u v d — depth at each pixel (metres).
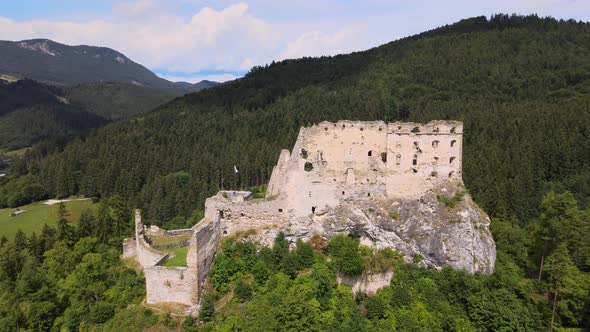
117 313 54.25
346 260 58.03
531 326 55.16
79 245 75.62
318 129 67.25
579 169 103.38
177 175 129.62
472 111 136.38
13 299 66.00
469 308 55.41
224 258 57.00
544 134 114.50
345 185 64.69
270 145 138.12
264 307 48.75
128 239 71.75
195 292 51.84
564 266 61.41
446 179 65.50
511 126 121.12
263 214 62.75
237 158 132.88
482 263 60.81
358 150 66.75
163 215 110.62
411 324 50.88
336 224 62.75
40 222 126.62
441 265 60.34
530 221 87.88
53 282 68.25
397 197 64.94
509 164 103.44
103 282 61.47
